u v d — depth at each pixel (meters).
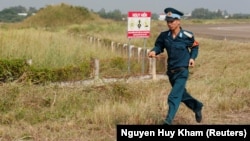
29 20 66.75
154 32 36.25
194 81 10.80
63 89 8.59
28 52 14.25
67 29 43.94
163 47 6.15
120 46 18.03
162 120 6.32
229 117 7.00
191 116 6.89
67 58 14.12
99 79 10.36
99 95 8.30
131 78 11.81
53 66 13.04
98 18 71.50
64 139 5.68
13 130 5.99
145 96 8.39
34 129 6.07
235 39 31.38
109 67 12.65
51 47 15.36
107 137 5.78
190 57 5.98
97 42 22.81
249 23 79.56
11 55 13.68
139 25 13.16
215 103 7.70
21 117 6.78
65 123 6.43
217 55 18.28
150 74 12.69
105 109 6.77
